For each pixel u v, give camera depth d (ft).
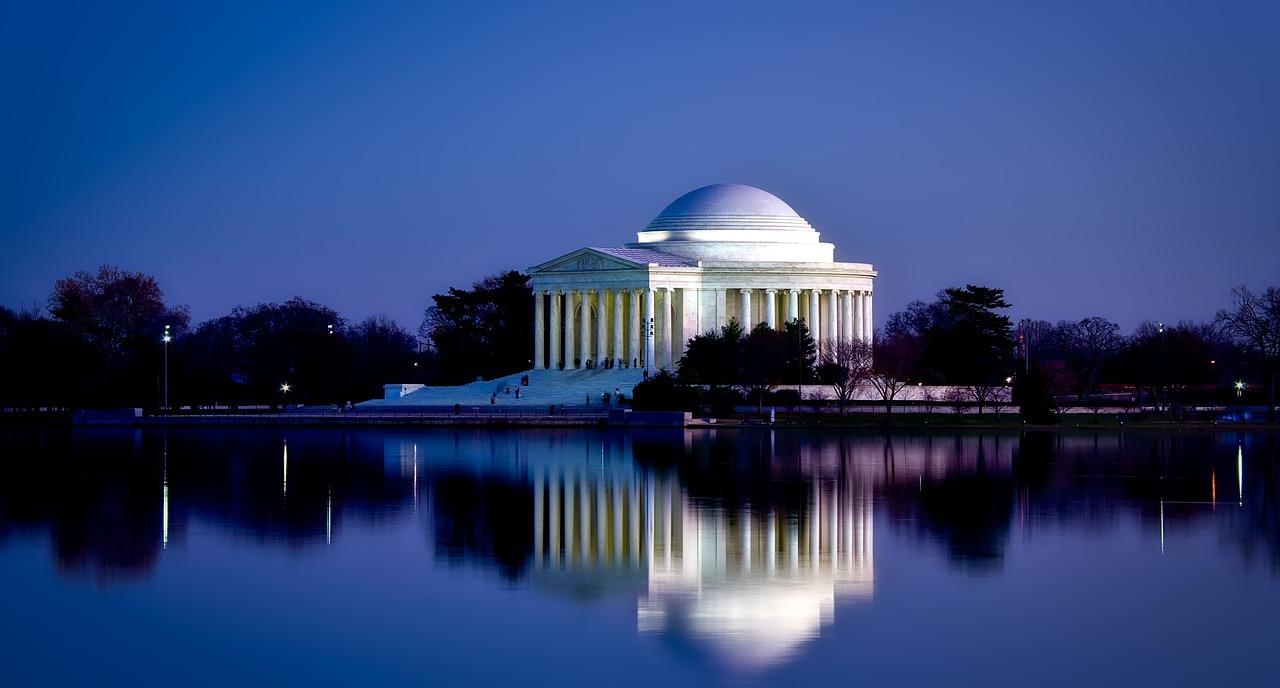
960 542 418.10
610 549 408.05
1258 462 636.07
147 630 323.16
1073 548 407.64
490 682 287.69
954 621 326.24
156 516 467.52
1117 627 320.91
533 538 425.69
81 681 291.17
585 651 305.94
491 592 355.15
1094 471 594.65
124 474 586.04
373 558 395.55
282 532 436.35
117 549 409.28
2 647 311.27
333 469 602.44
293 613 336.08
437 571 378.73
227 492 525.75
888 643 309.42
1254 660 297.33
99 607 342.03
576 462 631.15
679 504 490.49
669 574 374.63
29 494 521.24
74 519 460.96
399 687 285.43
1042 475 578.25
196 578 371.35
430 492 522.47
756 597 349.20
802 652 304.09
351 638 315.99
